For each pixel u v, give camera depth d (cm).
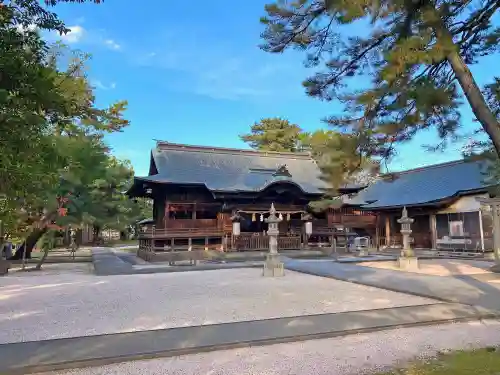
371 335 616
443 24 461
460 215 2383
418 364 477
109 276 1462
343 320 686
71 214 1961
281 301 900
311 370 460
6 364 467
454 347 550
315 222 2780
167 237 2241
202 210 2472
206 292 1048
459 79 489
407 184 2981
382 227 2955
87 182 988
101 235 4853
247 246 2412
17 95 279
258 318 722
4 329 654
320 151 565
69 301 920
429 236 2694
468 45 575
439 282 1152
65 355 499
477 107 477
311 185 2741
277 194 2464
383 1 430
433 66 546
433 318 697
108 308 831
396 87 487
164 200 2500
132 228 4981
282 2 533
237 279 1344
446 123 591
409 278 1257
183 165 2666
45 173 306
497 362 480
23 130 272
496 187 1395
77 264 2095
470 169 2592
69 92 433
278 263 1450
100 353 507
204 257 2250
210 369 467
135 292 1055
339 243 2744
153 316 747
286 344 570
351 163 552
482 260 1927
